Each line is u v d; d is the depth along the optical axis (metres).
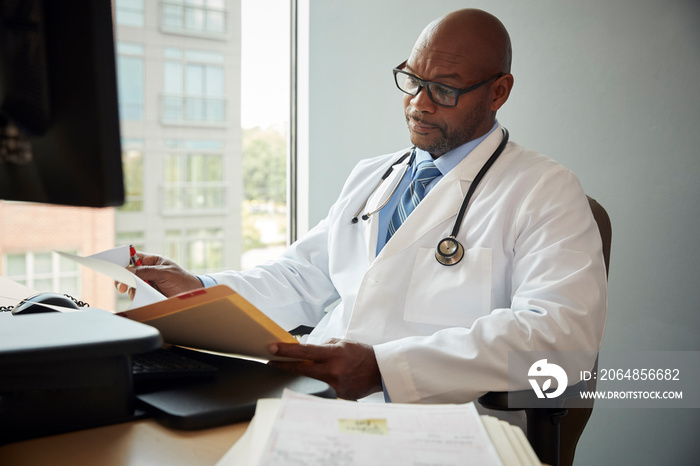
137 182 29.95
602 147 1.61
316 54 2.30
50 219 26.16
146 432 0.60
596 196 1.63
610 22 1.58
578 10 1.63
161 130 30.14
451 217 1.21
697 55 1.45
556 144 1.70
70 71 0.59
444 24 1.26
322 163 2.32
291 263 1.48
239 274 1.38
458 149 1.30
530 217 1.14
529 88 1.75
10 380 0.56
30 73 0.60
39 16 0.59
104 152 0.60
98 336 0.60
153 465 0.53
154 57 29.72
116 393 0.62
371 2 2.11
